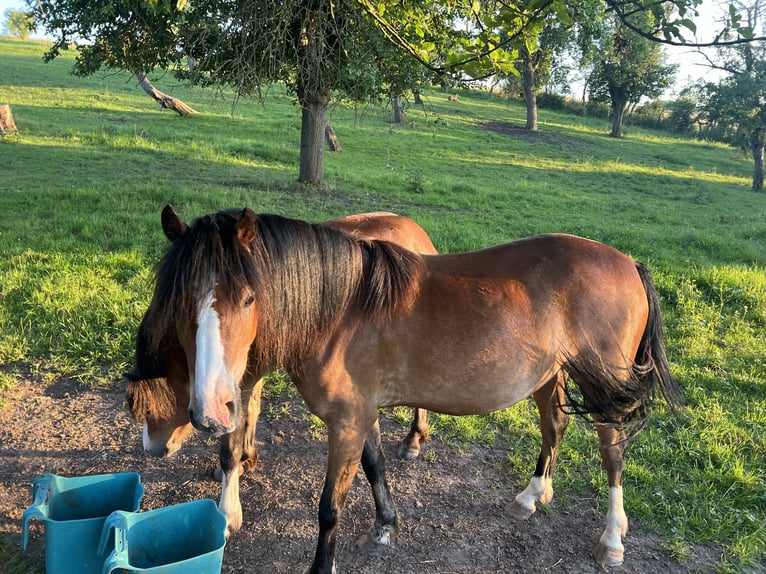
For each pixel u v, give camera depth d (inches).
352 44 214.7
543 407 131.8
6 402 166.2
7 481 136.3
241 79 202.5
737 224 535.2
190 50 336.5
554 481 143.6
